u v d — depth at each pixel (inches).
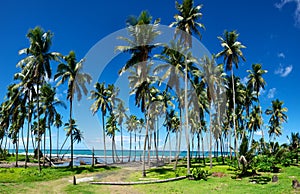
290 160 1309.1
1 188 775.1
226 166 1370.6
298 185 686.5
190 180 893.8
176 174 990.4
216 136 1904.5
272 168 1055.6
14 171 1133.7
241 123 1980.8
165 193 692.7
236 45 1406.3
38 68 1250.0
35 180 973.2
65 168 1312.7
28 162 1975.9
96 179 958.4
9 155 2598.4
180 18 1144.8
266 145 2014.0
